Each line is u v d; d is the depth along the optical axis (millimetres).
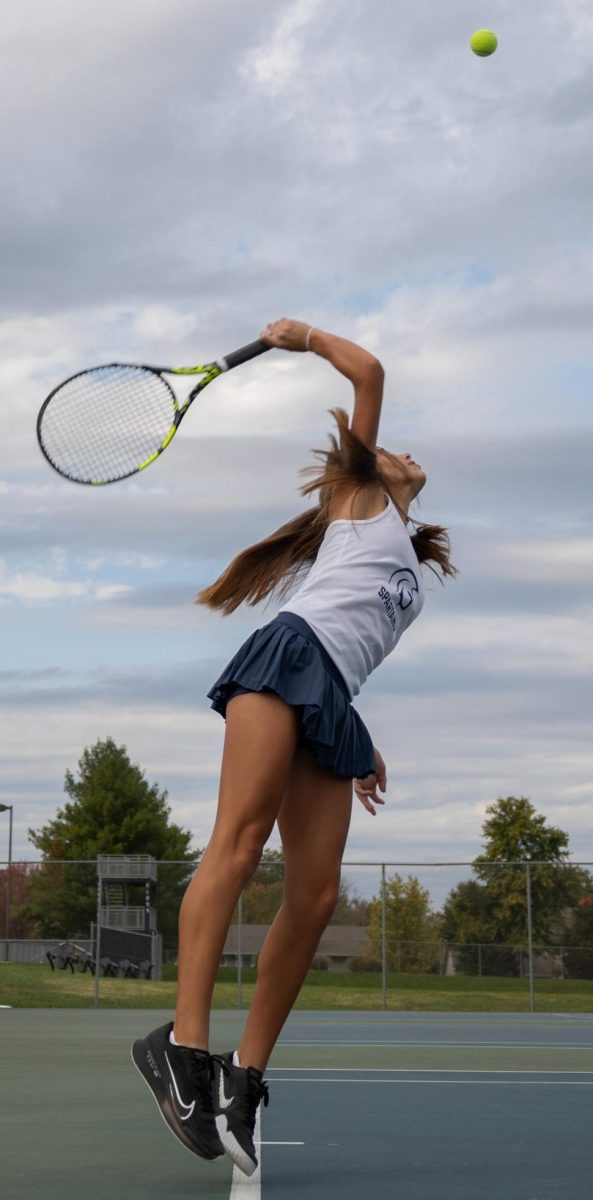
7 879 21906
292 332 3887
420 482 3914
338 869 3594
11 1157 3977
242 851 3357
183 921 3344
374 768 3713
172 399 4199
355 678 3551
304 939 3561
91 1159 3928
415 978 20375
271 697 3389
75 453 4242
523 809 74750
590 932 20188
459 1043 11508
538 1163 3896
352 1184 3447
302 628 3453
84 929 21625
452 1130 4809
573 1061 9047
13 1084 6758
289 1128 4879
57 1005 19641
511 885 20438
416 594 3670
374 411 3689
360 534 3586
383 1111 5516
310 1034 13102
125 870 21531
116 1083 6793
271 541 3736
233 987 20125
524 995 20172
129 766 74062
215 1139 3242
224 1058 3447
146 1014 17172
